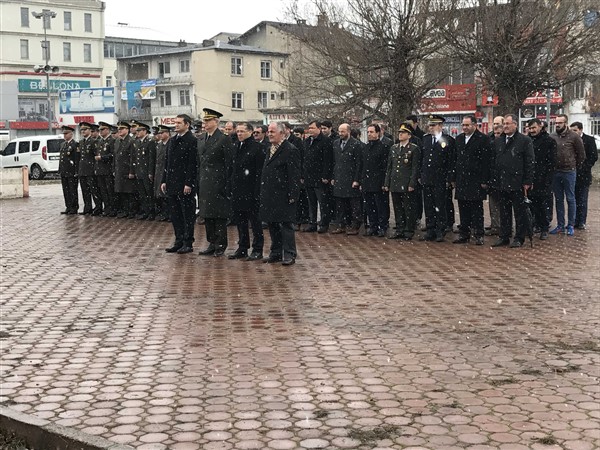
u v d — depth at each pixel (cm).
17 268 1093
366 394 533
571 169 1365
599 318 748
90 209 1866
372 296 870
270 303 841
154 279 997
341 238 1383
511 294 868
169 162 1208
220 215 1156
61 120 6309
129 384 566
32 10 7931
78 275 1033
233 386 556
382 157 1381
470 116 1257
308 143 1452
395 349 647
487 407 502
